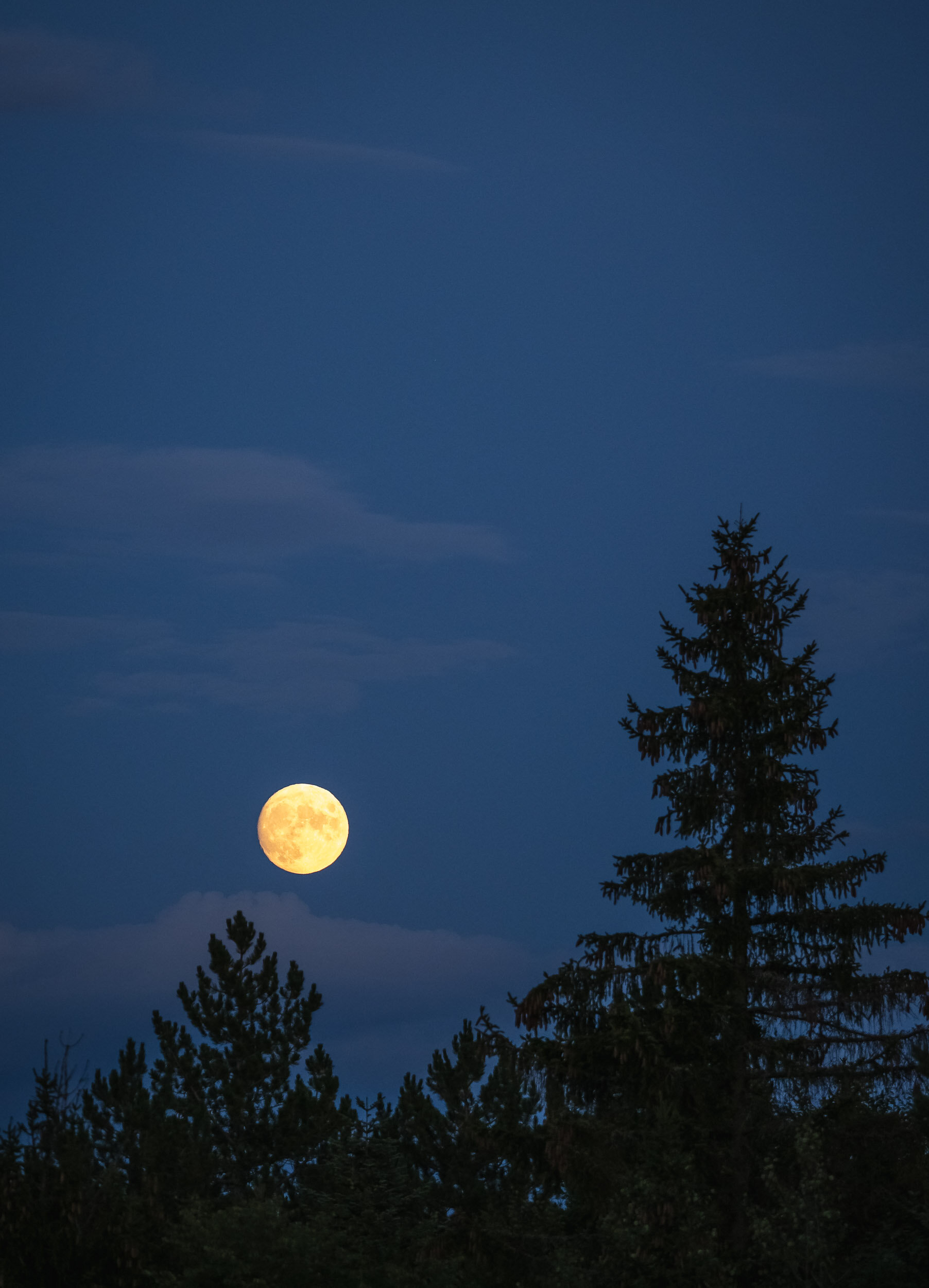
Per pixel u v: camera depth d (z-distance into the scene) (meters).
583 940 89.94
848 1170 83.44
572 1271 77.88
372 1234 101.31
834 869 85.44
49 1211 87.19
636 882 91.69
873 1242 80.12
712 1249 75.50
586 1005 87.62
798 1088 83.12
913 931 83.56
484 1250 82.69
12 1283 82.50
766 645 95.75
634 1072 83.19
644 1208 75.12
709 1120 83.94
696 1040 82.94
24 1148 90.56
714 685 95.19
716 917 89.25
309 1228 98.50
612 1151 81.19
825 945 87.81
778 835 91.88
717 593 95.62
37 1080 92.31
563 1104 85.31
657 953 88.81
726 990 85.81
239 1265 91.56
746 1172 83.12
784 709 91.44
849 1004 83.69
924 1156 83.31
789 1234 77.75
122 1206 92.50
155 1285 89.25
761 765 90.75
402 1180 106.81
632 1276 74.12
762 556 97.75
